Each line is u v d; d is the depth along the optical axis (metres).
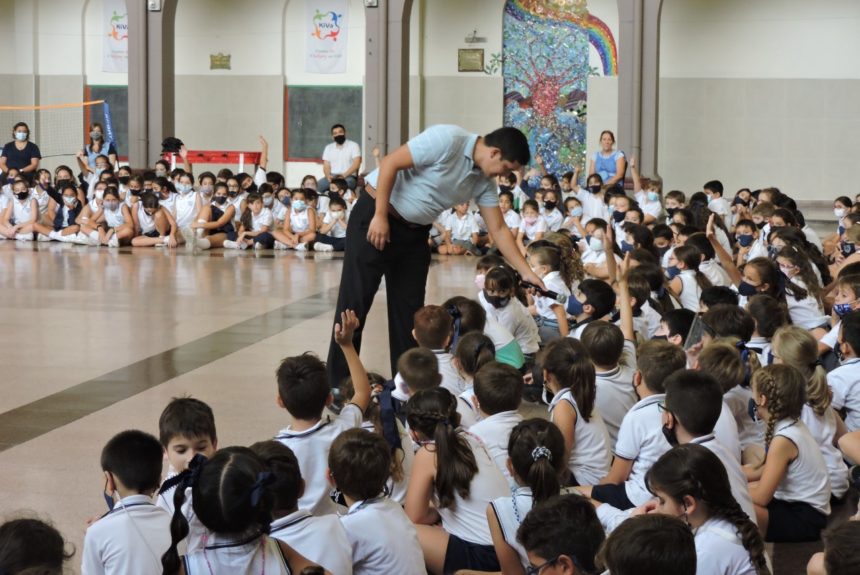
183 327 8.70
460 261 13.58
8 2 21.02
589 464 4.45
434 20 19.47
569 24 19.00
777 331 4.79
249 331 8.57
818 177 18.55
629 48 15.46
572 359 4.43
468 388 4.75
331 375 5.49
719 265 8.85
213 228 14.80
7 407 6.21
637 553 2.40
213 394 6.56
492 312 6.66
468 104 19.48
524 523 2.81
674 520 2.51
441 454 3.72
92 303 9.79
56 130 21.22
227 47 20.55
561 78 19.14
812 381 4.58
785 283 6.79
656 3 15.31
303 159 20.47
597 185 14.33
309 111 20.36
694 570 2.43
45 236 15.24
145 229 14.90
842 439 4.64
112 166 16.91
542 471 3.44
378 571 3.33
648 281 6.85
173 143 16.88
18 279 11.26
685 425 3.84
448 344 5.20
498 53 19.33
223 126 20.67
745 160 18.75
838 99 18.33
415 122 19.59
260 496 2.68
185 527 2.79
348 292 5.41
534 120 19.33
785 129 18.58
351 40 20.08
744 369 4.82
